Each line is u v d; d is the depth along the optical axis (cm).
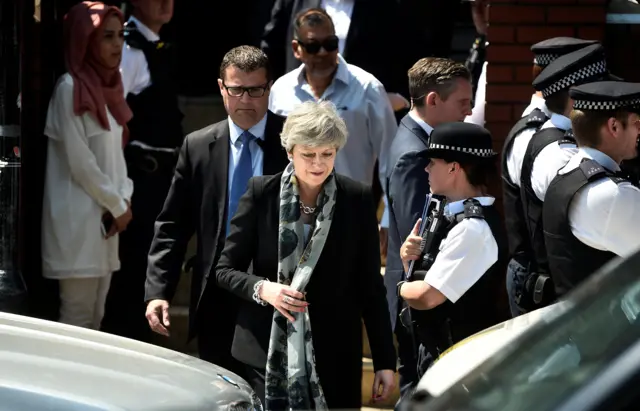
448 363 1396
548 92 1905
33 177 2592
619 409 888
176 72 3169
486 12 2458
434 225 1773
